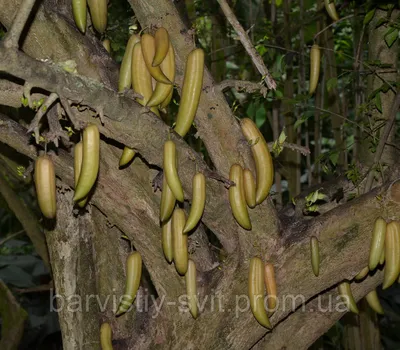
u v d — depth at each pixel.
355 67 3.74
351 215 2.62
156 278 2.84
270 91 4.19
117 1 4.03
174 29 2.43
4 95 2.32
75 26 2.45
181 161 2.41
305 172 6.52
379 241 2.52
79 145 2.21
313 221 2.70
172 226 2.56
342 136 4.46
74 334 3.03
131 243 2.81
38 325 6.33
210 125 2.52
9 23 2.35
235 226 2.71
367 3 3.52
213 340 2.82
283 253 2.69
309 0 5.23
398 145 3.34
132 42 2.43
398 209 2.56
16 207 4.38
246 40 2.38
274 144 2.64
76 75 2.01
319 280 2.71
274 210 2.68
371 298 3.05
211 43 4.87
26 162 3.60
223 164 2.57
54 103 2.21
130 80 2.42
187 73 2.33
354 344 4.85
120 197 2.68
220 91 2.49
